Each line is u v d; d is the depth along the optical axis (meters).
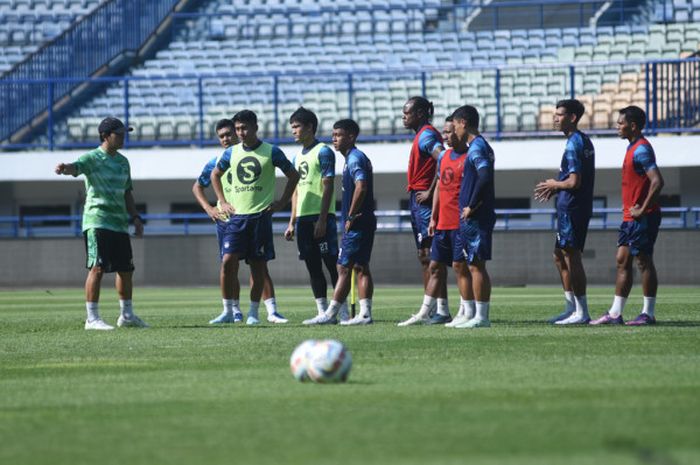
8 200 109.75
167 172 104.38
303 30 127.31
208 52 123.50
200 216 101.56
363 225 38.84
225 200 40.03
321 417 16.77
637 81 109.44
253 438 15.12
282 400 18.61
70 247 99.31
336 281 41.22
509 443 14.38
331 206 40.81
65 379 22.52
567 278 37.97
